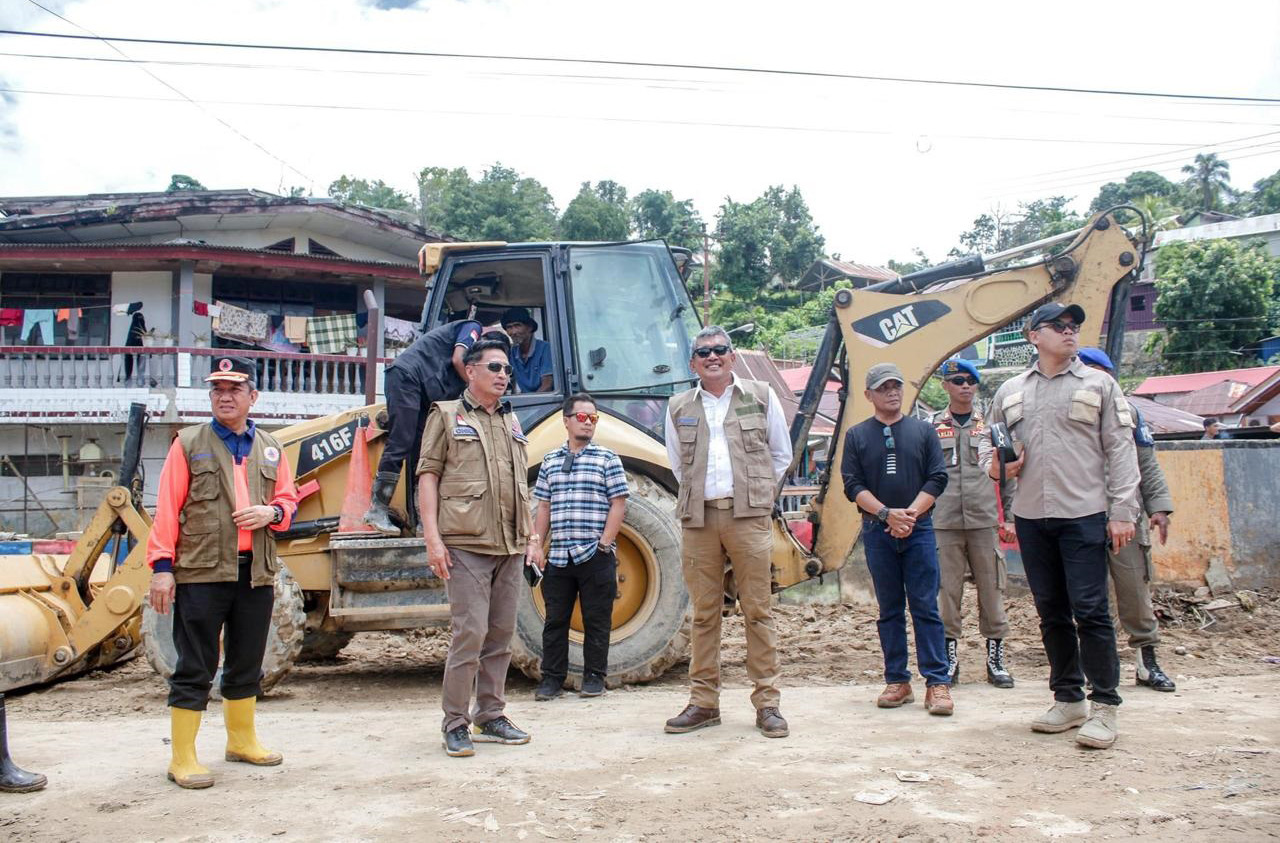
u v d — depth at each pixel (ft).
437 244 22.18
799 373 88.48
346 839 10.77
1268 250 123.13
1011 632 26.61
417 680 22.79
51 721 18.45
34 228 55.26
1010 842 10.30
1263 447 30.42
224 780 13.16
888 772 12.89
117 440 56.24
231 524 13.26
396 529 20.02
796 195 169.89
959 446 19.77
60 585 22.67
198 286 57.88
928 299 23.32
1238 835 10.42
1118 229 23.00
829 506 23.20
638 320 22.09
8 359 54.70
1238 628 26.37
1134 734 14.74
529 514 15.21
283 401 56.24
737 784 12.44
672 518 20.63
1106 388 14.71
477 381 14.73
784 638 27.04
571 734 15.57
